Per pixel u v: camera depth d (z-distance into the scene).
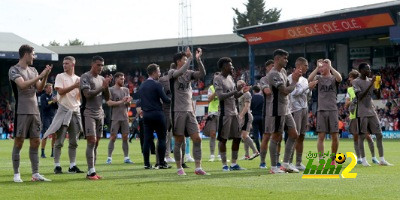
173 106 10.37
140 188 8.18
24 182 9.21
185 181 9.14
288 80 10.89
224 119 11.30
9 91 53.84
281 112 10.45
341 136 36.41
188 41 51.19
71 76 11.31
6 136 46.09
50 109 16.61
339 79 11.62
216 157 16.12
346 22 37.03
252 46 42.81
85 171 11.59
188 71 10.45
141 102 11.82
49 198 7.25
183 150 12.35
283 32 40.38
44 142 16.66
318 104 11.76
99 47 55.19
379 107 39.69
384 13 35.16
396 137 36.19
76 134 11.30
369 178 9.38
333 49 45.50
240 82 11.18
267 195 7.33
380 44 43.12
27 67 9.51
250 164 13.25
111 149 14.48
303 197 7.11
